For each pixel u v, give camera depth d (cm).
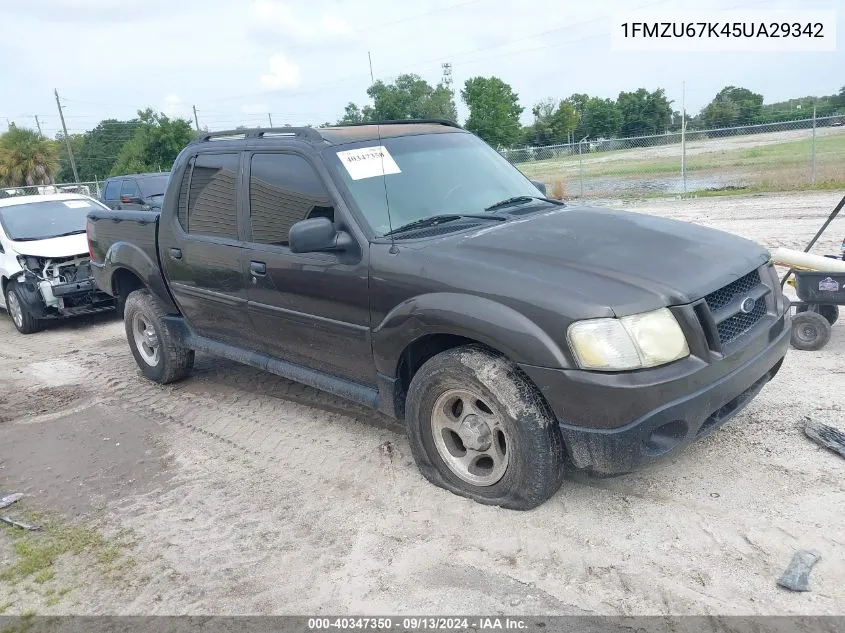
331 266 409
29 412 596
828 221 560
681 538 327
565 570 314
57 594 337
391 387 399
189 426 528
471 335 345
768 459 386
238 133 501
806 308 563
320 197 420
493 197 454
